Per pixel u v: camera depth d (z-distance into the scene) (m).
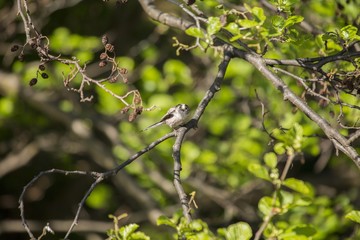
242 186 13.53
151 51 14.64
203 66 15.31
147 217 13.92
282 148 7.15
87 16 16.97
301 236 6.69
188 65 15.50
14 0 15.38
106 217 16.92
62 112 14.44
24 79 14.30
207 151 13.24
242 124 13.26
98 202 15.87
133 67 15.28
